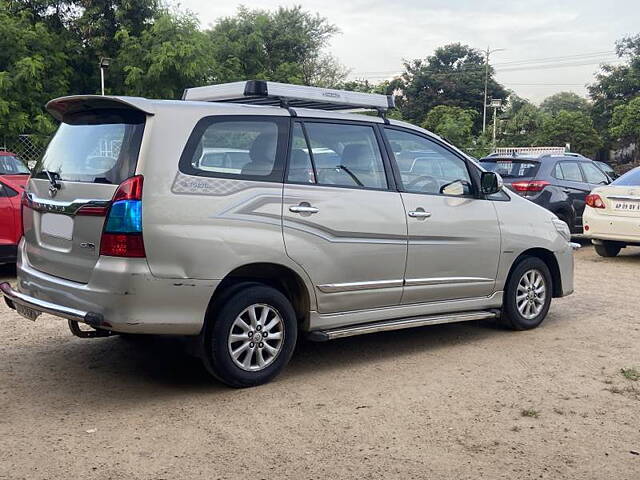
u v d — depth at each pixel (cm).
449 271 604
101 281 444
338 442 410
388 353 599
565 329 688
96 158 477
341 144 550
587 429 437
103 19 2744
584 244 1370
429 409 465
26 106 2305
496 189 631
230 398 480
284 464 380
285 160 512
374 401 479
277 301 503
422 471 375
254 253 482
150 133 454
